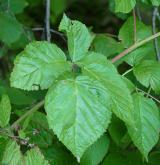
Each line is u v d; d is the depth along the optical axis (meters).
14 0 1.15
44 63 0.57
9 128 0.63
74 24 0.60
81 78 0.54
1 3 1.13
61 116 0.52
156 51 0.84
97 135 0.52
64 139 0.52
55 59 0.58
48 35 0.91
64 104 0.53
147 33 0.80
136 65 0.69
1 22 1.10
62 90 0.53
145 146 0.63
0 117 0.63
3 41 1.10
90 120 0.52
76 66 0.59
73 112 0.52
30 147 0.63
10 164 0.59
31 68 0.57
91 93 0.53
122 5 0.65
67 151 0.73
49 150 0.72
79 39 0.60
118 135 0.68
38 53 0.58
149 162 0.78
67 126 0.52
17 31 1.11
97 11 1.85
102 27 1.81
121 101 0.55
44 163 0.59
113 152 0.77
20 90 0.77
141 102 0.65
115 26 1.80
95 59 0.58
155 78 0.67
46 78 0.57
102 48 0.84
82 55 0.59
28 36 1.14
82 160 0.68
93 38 0.85
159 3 0.72
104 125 0.52
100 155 0.68
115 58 0.70
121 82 0.56
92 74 0.57
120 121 0.68
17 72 0.56
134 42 0.75
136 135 0.63
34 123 0.71
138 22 0.81
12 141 0.61
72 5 1.85
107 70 0.57
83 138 0.52
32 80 0.56
